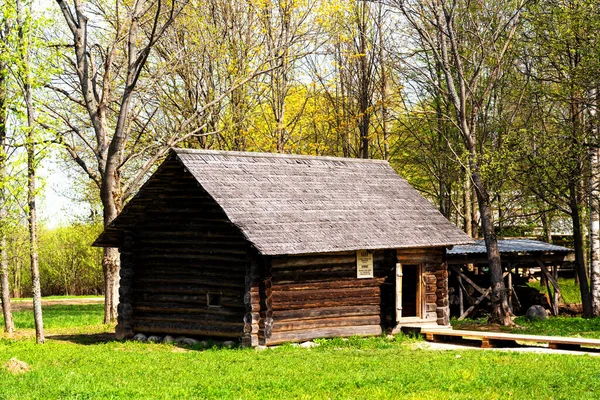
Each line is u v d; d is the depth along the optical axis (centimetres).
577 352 1961
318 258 2186
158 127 3612
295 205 2202
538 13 2947
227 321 2155
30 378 1520
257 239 1975
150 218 2323
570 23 2792
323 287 2194
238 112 3659
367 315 2281
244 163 2278
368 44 4009
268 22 3700
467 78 3447
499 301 2820
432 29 3381
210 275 2202
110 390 1390
